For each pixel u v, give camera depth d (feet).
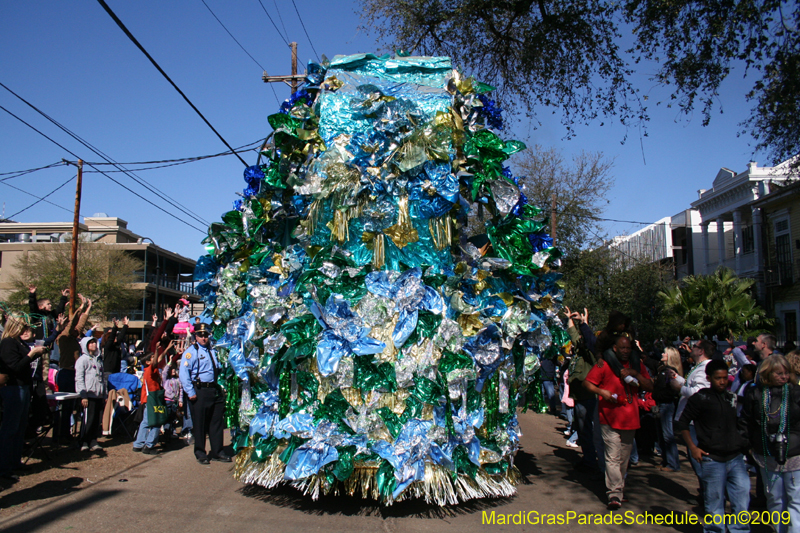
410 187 14.57
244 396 16.40
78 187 57.72
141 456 21.54
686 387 18.51
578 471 20.63
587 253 68.69
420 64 16.46
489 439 15.39
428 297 14.37
